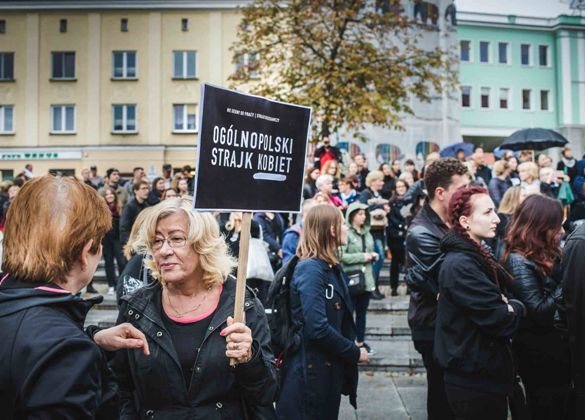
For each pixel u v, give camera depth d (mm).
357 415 4867
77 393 1396
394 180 10891
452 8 27562
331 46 17391
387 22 17672
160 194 9984
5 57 30328
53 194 1612
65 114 30219
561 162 12312
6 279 1581
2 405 1411
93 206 1666
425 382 5820
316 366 3201
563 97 40281
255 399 2178
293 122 2412
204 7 29469
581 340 2586
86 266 1663
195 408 2115
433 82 17703
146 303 2238
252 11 17953
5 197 11102
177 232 2191
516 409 3178
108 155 29875
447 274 2914
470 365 2842
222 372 2141
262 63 18297
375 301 8383
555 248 3262
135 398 2252
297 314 3254
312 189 9594
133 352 2174
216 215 6352
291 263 3375
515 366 3145
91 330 2098
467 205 2982
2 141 30219
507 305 2852
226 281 2338
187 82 29734
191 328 2201
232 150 2219
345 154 17125
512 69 40188
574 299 2604
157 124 29812
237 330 2070
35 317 1464
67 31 30078
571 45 40281
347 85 16297
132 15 29891
